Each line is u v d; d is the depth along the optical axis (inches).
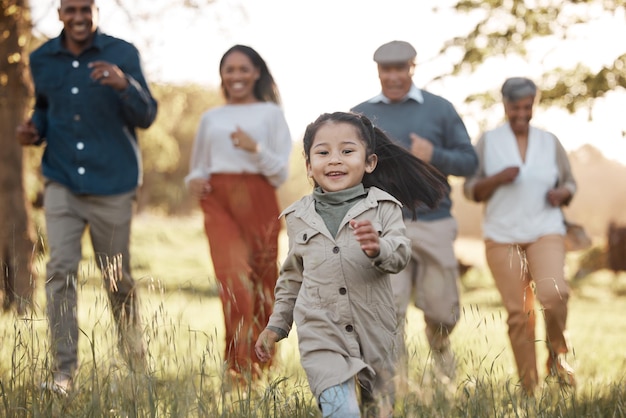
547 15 318.3
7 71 410.6
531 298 216.4
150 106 230.5
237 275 228.1
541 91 302.8
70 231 221.9
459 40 332.5
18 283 387.9
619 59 280.1
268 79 246.5
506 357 232.1
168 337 156.8
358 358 142.9
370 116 231.6
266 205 239.5
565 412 157.9
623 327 407.8
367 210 146.3
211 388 157.6
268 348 152.3
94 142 226.2
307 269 147.1
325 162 148.0
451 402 148.2
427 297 225.9
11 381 151.4
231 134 232.8
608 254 786.2
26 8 400.8
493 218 232.5
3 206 423.2
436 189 168.9
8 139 424.5
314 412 152.9
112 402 146.5
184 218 986.1
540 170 230.4
